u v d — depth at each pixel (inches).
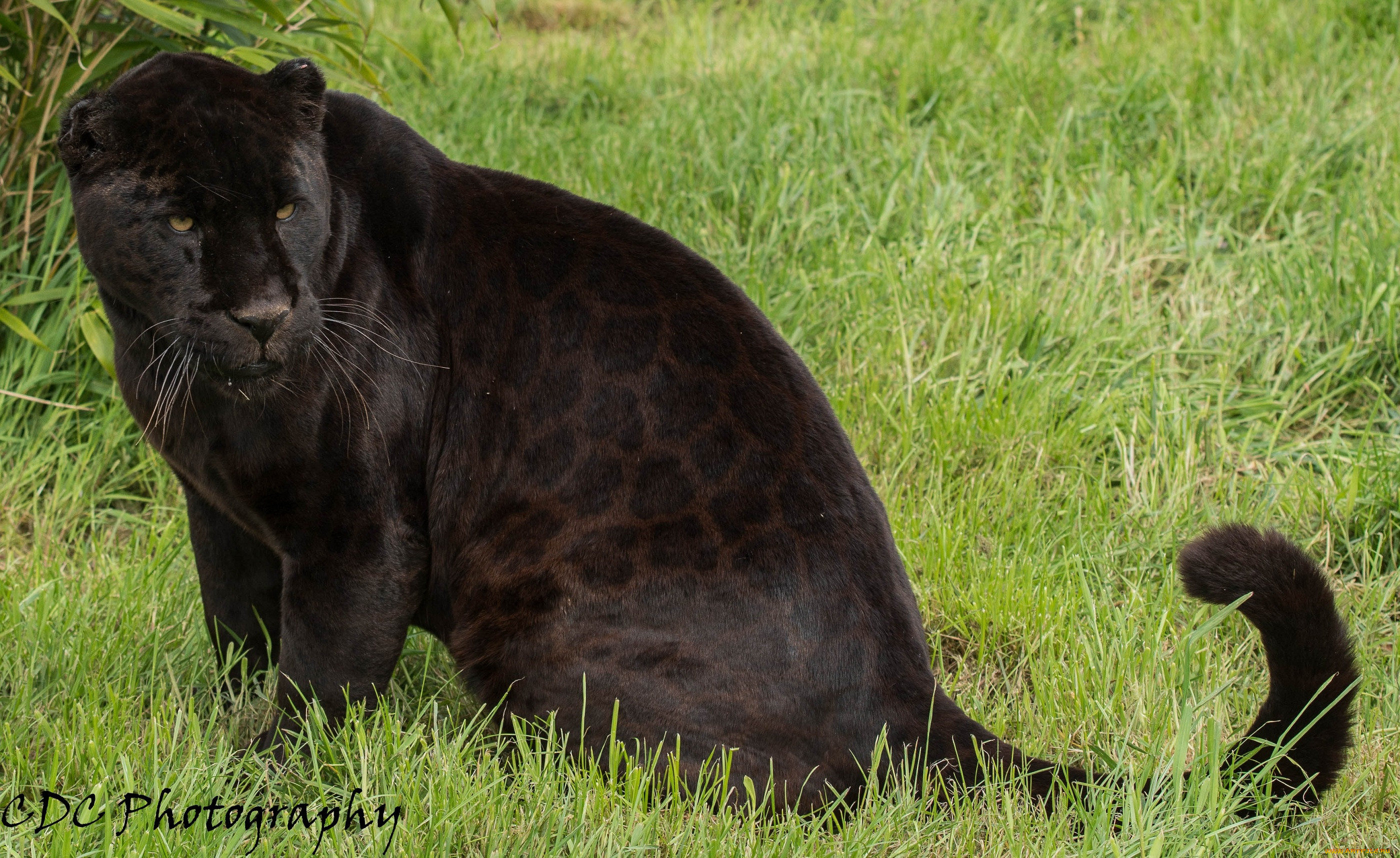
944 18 770.8
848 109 628.7
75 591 370.0
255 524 305.6
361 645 304.3
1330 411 481.1
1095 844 265.4
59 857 249.1
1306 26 722.2
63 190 464.1
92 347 423.8
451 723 323.9
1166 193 573.3
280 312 269.4
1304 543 407.2
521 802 282.4
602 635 290.0
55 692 327.3
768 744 284.0
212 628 341.7
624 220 326.0
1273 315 505.0
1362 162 590.2
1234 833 271.7
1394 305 485.4
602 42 828.0
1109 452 461.7
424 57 769.6
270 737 312.7
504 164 606.2
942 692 297.6
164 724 308.3
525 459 307.0
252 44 464.1
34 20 431.5
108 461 452.4
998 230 556.7
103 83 459.5
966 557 397.1
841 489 301.6
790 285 514.9
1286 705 275.1
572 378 306.2
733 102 666.8
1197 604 377.4
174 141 265.3
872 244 547.5
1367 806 298.7
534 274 313.9
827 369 491.5
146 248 269.7
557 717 293.1
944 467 440.8
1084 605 375.9
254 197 270.1
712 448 298.2
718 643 285.7
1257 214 577.0
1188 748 313.9
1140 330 498.9
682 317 309.9
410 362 307.6
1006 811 269.3
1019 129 625.3
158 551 392.8
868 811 278.5
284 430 286.2
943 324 501.0
